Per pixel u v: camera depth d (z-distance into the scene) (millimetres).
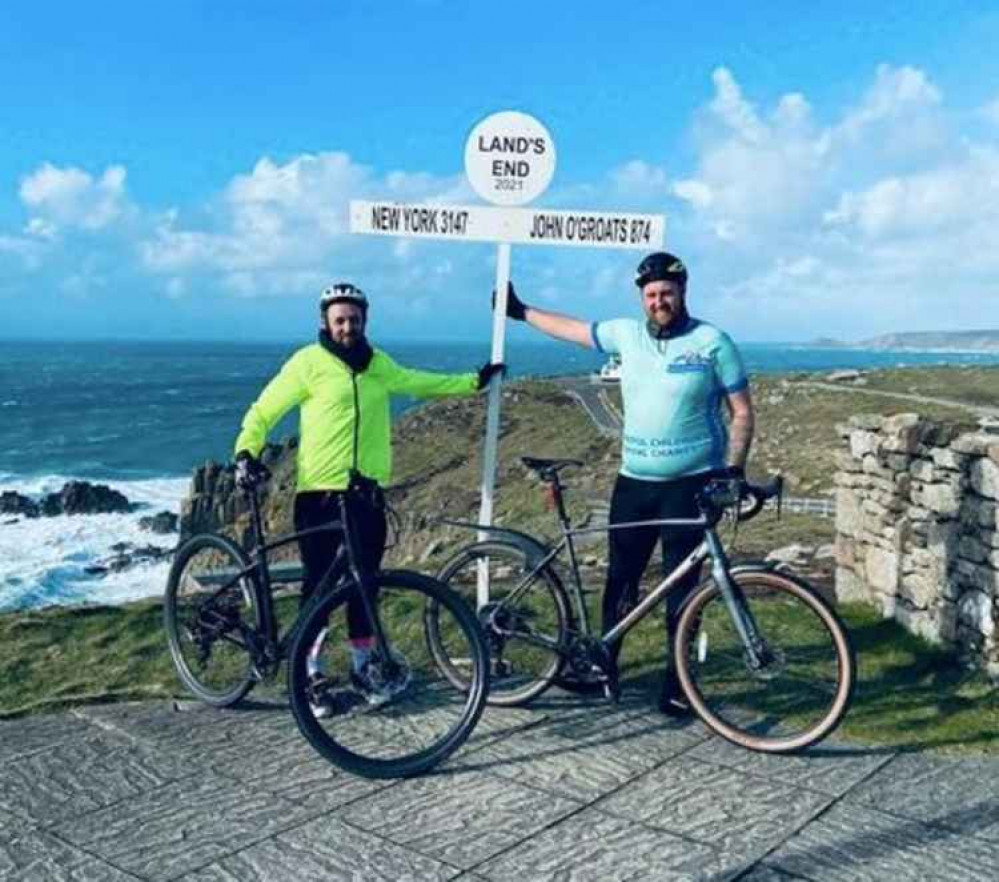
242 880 2943
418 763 3719
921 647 5160
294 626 4316
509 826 3289
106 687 4898
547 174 4969
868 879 2928
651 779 3658
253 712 4379
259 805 3445
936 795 3488
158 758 3850
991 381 47281
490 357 5094
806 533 10703
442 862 3051
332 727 4160
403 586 4109
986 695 4438
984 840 3160
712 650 4645
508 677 4582
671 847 3133
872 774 3676
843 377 52281
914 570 5410
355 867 3020
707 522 4055
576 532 4441
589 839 3193
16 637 5754
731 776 3682
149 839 3191
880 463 5883
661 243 4902
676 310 4254
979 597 4703
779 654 4031
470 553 4578
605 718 4301
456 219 5039
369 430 4371
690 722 4250
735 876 2949
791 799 3473
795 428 34031
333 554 4410
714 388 4254
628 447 4414
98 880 2936
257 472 4324
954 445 4910
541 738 4078
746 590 4176
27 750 3928
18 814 3363
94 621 5996
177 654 4746
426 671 4828
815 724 3881
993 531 4578
